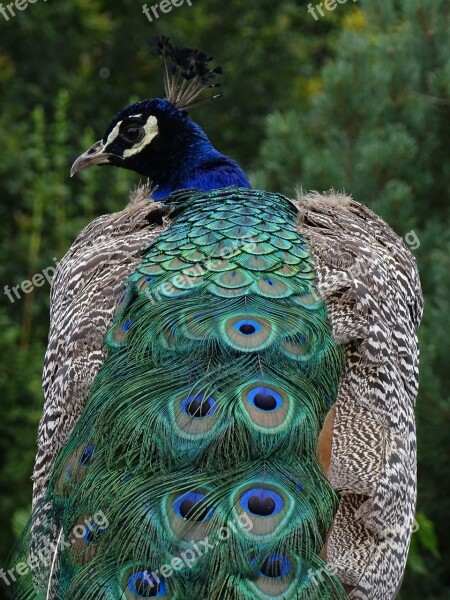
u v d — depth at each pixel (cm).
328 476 446
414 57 928
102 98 1441
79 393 475
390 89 912
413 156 887
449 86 885
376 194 863
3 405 1013
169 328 457
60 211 1096
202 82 689
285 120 907
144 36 1465
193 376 440
